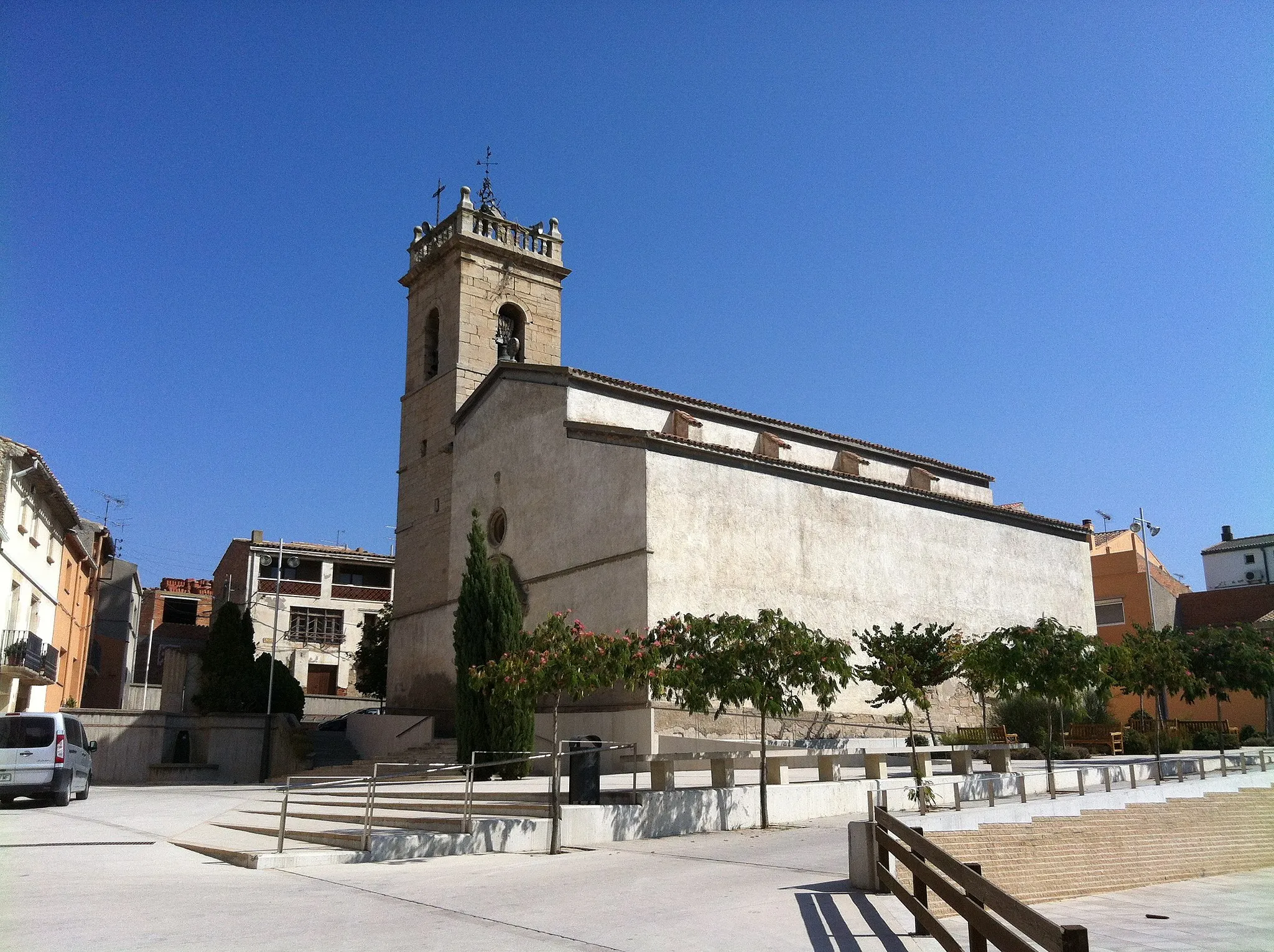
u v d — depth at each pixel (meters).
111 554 49.81
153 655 63.03
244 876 12.18
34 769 20.19
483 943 8.50
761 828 17.22
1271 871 18.81
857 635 28.05
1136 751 31.84
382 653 46.25
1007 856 14.75
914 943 8.70
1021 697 30.75
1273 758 28.69
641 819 16.16
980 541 36.12
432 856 14.06
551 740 27.55
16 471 28.95
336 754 32.62
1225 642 32.34
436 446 37.75
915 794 16.47
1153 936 11.21
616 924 9.38
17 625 30.38
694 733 25.55
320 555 61.12
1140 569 50.84
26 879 11.44
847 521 31.47
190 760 31.81
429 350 39.88
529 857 14.03
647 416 31.91
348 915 9.73
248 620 35.47
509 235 40.00
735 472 28.64
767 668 17.20
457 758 24.20
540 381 31.77
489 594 24.83
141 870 12.36
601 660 15.66
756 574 28.33
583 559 28.34
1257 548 66.75
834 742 24.73
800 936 8.91
